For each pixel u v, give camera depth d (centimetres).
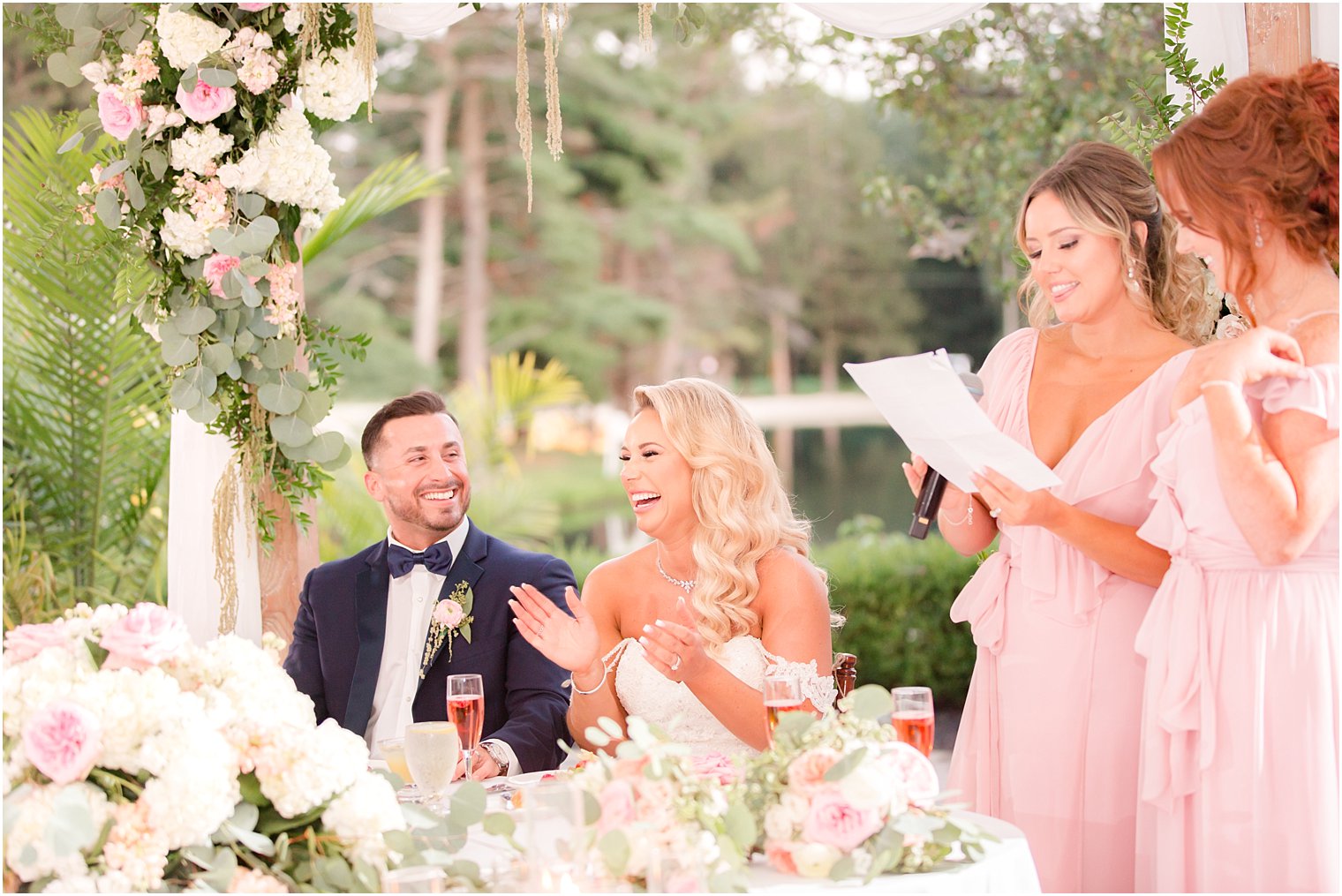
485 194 2097
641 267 2242
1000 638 283
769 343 2366
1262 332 233
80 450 489
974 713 290
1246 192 235
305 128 338
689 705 303
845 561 802
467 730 254
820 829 196
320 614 359
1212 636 241
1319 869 229
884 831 197
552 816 185
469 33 2025
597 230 2162
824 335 2392
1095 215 271
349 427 795
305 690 356
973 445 254
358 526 651
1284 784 233
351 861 200
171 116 325
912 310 2395
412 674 353
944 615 791
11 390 484
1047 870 270
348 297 2019
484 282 2095
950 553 801
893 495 2362
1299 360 232
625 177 2170
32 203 459
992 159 751
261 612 362
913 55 743
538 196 2105
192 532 357
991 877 203
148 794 189
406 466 356
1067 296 275
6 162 456
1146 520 266
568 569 364
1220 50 332
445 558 358
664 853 187
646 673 307
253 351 336
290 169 333
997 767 285
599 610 320
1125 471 269
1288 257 239
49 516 489
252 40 330
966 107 754
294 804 198
